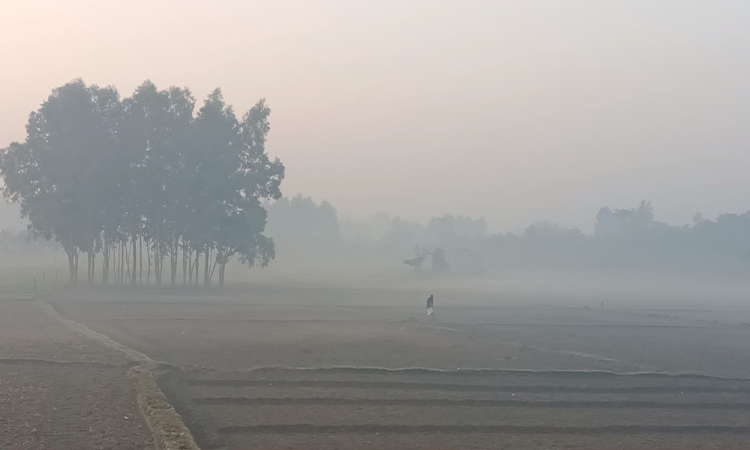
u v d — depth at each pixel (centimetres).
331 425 1561
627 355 3019
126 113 7506
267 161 8050
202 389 1978
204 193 7581
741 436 1586
